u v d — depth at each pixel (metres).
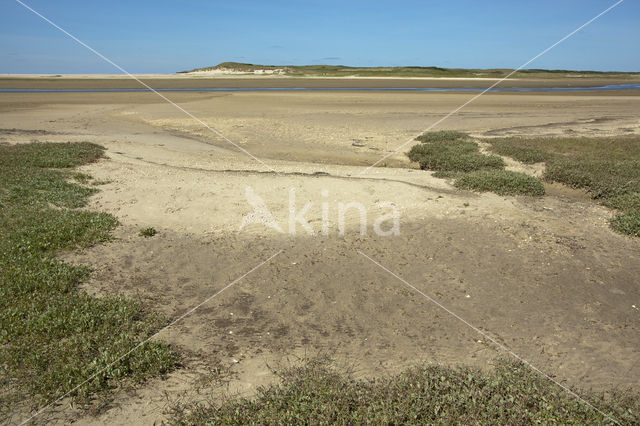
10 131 17.06
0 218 7.56
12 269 5.91
